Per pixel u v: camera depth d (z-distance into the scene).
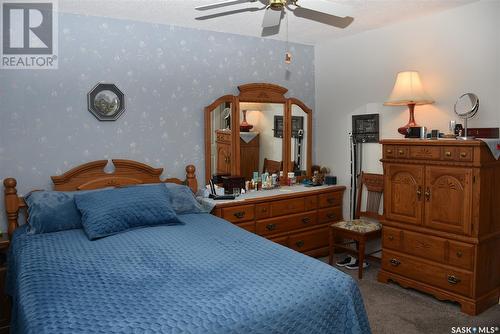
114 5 2.99
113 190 2.91
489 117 3.04
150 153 3.54
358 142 4.12
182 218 3.06
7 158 2.96
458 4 3.13
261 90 4.08
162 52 3.54
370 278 3.54
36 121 3.05
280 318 1.57
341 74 4.28
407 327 2.64
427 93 3.45
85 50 3.20
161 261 2.07
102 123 3.30
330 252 3.81
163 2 2.94
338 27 3.79
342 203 4.35
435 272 3.01
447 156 2.88
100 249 2.29
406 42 3.60
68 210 2.77
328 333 1.70
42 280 1.83
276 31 3.90
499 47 2.96
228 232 2.64
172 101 3.62
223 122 3.87
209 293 1.66
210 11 3.16
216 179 3.85
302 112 4.46
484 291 2.86
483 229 2.79
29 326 1.44
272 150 4.23
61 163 3.15
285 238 3.84
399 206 3.25
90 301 1.60
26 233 2.67
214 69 3.84
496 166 2.87
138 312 1.50
